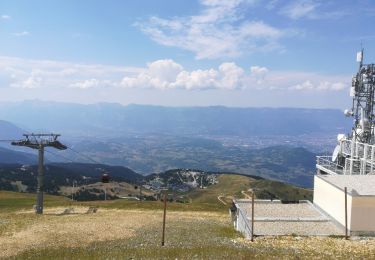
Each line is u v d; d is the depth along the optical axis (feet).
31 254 109.29
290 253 95.81
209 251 97.25
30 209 292.61
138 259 88.38
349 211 129.70
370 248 106.73
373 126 242.17
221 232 153.17
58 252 107.34
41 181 250.98
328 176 162.09
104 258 91.40
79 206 294.05
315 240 118.42
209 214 248.11
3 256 113.91
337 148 246.68
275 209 161.58
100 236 148.87
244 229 144.77
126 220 193.67
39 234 148.87
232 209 190.70
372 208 128.98
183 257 89.56
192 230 161.68
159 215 230.07
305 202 177.78
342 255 96.07
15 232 152.87
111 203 318.65
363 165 204.85
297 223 140.46
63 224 174.40
